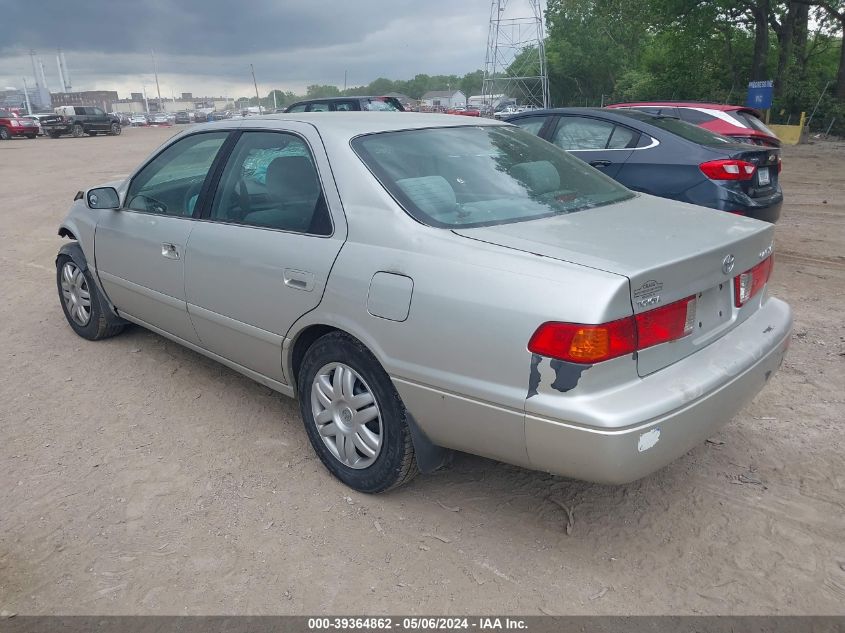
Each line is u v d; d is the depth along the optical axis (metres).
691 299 2.62
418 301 2.69
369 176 3.05
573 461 2.40
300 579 2.69
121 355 4.95
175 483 3.34
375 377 2.96
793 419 3.85
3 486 3.33
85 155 24.05
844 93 29.89
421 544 2.88
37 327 5.59
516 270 2.50
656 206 3.39
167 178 4.20
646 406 2.36
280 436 3.79
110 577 2.71
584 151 7.10
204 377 4.57
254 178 3.57
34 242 9.08
